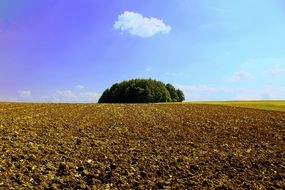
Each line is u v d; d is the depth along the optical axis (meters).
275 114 38.91
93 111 36.38
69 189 10.62
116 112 36.53
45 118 26.70
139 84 94.44
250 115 36.97
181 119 30.64
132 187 11.09
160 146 17.33
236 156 15.62
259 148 17.83
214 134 22.09
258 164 14.20
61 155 14.25
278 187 11.52
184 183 11.57
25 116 27.45
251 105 56.59
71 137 18.44
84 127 22.61
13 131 18.97
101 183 11.33
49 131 19.97
